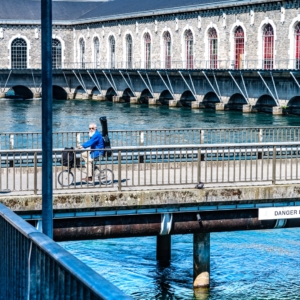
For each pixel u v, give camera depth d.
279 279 26.61
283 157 33.22
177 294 24.94
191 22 112.88
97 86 132.62
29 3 150.50
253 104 95.12
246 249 30.31
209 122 81.31
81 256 29.23
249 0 98.62
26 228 11.01
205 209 23.92
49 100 14.76
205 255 25.31
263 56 98.81
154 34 122.81
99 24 140.50
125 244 31.00
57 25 150.50
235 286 25.70
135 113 98.75
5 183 26.06
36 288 10.92
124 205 23.22
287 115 88.88
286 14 93.50
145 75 118.19
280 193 24.48
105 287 8.15
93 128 26.14
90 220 23.11
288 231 33.38
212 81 102.69
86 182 25.25
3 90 133.75
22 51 146.00
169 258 28.64
